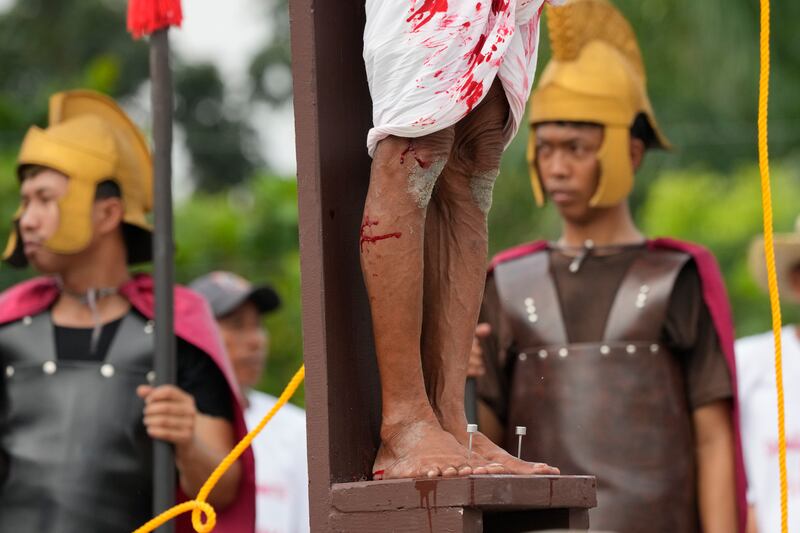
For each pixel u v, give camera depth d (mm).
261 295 16234
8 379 11797
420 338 8469
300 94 8336
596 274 12242
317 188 8266
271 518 15602
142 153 12625
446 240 8500
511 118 8430
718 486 11938
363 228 8133
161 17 11742
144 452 11602
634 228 12586
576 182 12203
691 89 26531
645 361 11953
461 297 8461
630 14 26391
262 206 24172
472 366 11703
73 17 33719
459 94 7922
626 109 12273
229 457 9406
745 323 24484
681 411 12000
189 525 11789
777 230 24844
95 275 12062
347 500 7980
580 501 8109
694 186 25438
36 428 11609
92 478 11438
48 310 12062
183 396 11367
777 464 14023
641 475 11742
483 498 7711
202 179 36031
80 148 12008
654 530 11680
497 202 26109
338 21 8688
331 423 8148
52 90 23766
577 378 11961
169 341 11477
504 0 8016
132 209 12242
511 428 12227
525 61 8367
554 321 12156
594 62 12344
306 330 8203
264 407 16125
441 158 8133
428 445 8023
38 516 11391
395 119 7992
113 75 24141
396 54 8000
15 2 33938
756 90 26172
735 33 25844
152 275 12242
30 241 11938
